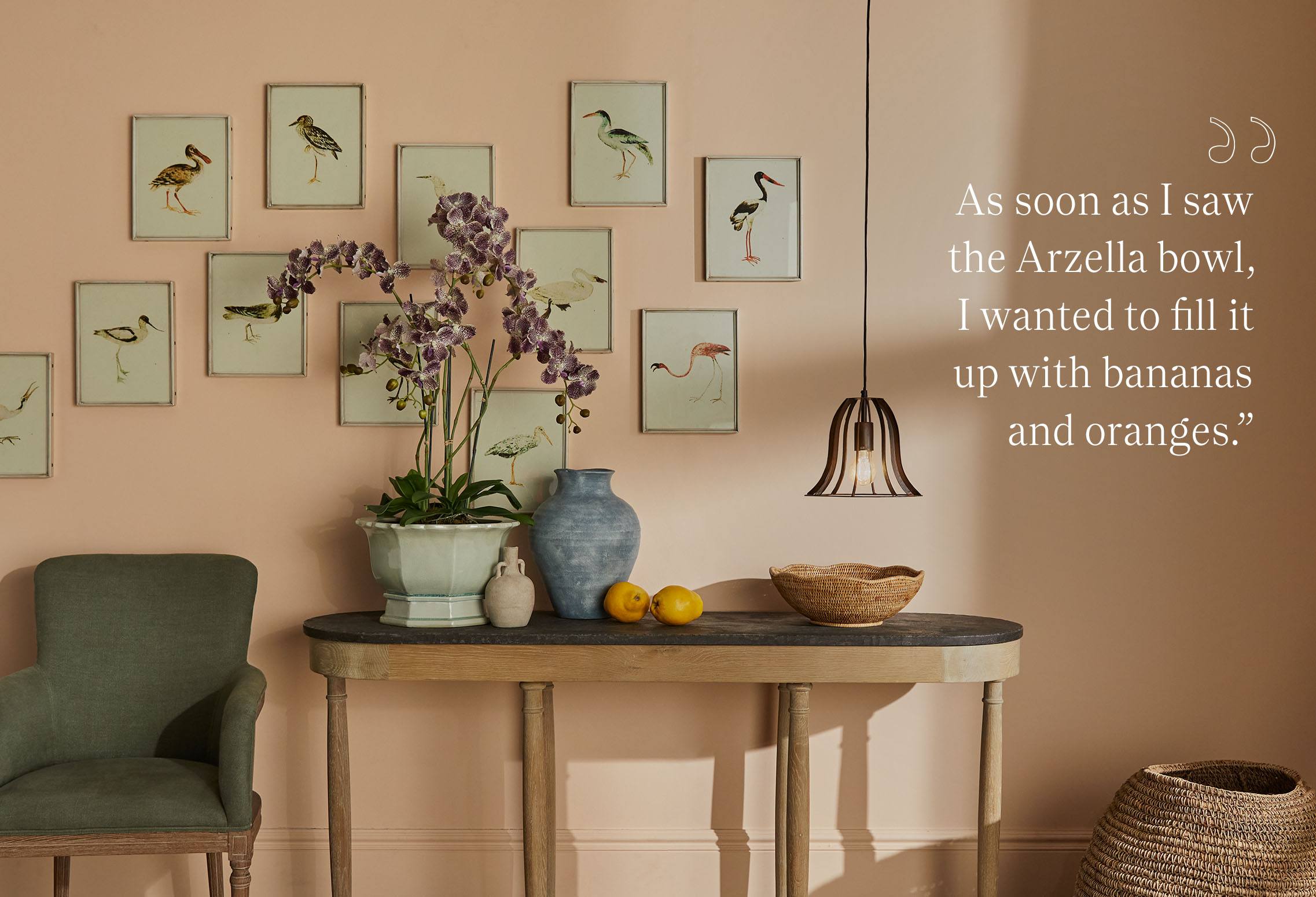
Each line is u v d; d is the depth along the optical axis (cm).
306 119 256
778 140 260
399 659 218
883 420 231
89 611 234
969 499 260
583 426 259
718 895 258
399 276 241
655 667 217
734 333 259
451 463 249
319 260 240
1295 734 259
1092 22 261
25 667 254
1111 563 261
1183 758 260
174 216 256
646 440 260
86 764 220
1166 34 260
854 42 260
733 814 259
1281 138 261
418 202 257
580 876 258
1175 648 260
